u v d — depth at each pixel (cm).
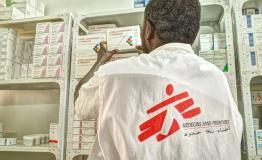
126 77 75
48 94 218
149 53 84
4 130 218
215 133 72
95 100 81
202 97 74
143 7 163
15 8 189
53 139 160
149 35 87
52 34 171
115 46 155
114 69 78
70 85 163
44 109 216
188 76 76
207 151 69
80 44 165
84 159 188
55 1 234
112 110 73
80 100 86
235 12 146
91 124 153
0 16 189
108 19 176
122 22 181
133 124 70
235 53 158
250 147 131
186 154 67
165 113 70
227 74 142
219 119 73
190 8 83
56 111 213
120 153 71
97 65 138
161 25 83
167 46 82
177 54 80
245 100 136
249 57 139
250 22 143
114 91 75
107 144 74
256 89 183
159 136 69
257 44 140
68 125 158
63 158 158
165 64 76
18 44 187
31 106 220
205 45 154
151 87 73
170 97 72
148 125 70
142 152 68
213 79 78
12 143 174
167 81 73
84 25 185
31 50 203
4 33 178
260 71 137
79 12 227
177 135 68
